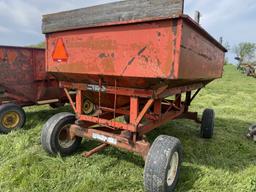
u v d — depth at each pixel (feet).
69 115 12.55
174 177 9.68
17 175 10.09
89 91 12.32
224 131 18.93
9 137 14.98
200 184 10.19
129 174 10.90
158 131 17.69
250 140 17.16
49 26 11.50
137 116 10.04
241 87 52.26
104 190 9.45
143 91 9.68
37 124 18.44
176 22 7.88
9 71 17.90
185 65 8.80
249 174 11.43
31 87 19.45
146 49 8.60
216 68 16.49
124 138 10.23
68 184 9.82
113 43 9.43
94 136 11.30
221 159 13.09
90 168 11.11
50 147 11.78
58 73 11.91
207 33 11.07
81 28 10.28
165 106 15.05
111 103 12.67
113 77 9.87
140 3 8.48
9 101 18.39
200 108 28.27
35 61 19.40
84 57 10.51
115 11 9.17
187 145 15.05
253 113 26.35
